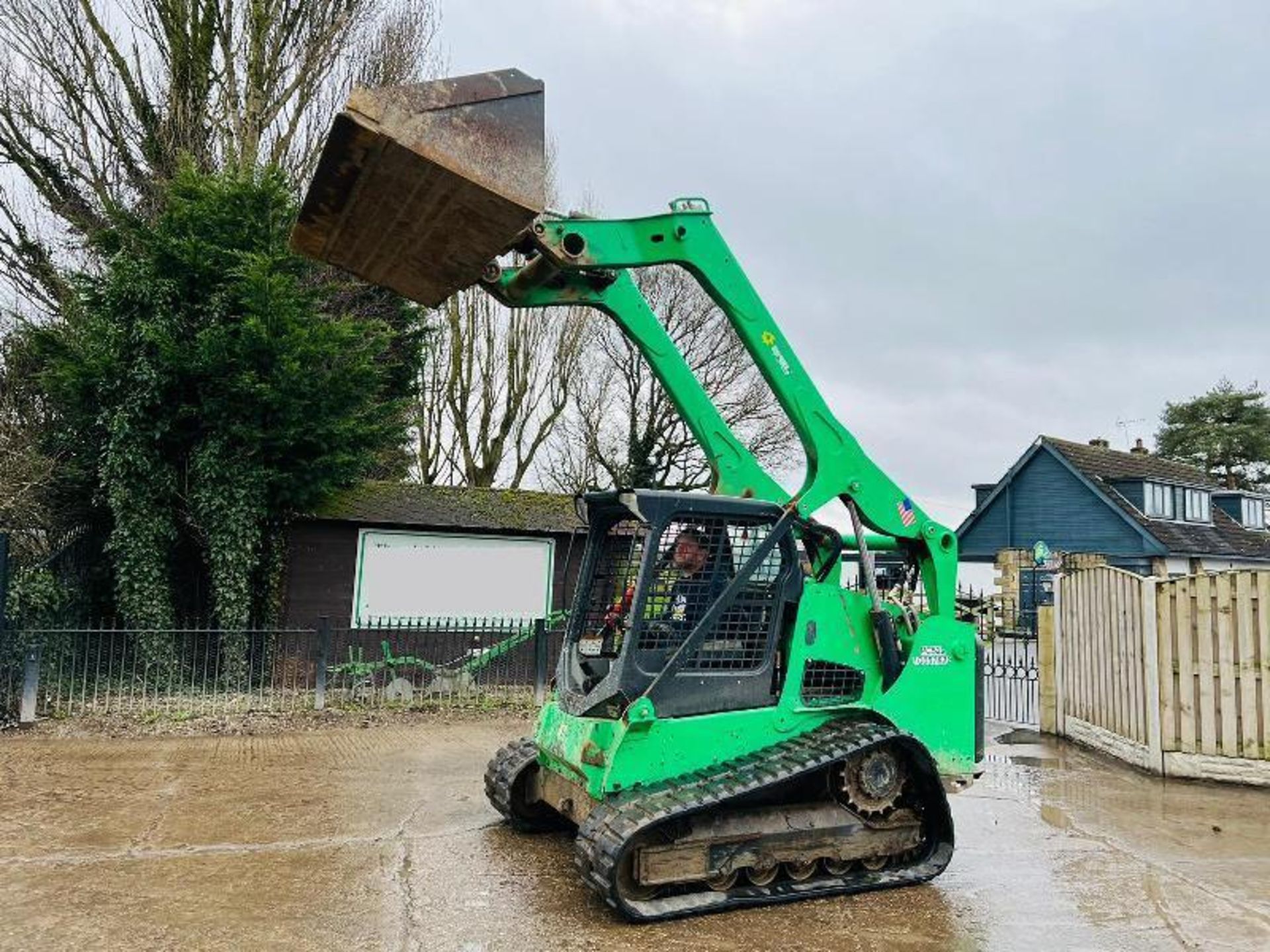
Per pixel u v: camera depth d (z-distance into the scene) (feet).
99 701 36.70
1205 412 162.40
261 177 45.03
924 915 17.02
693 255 18.65
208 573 44.62
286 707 37.93
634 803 16.37
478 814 23.31
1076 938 15.99
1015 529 115.03
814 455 19.83
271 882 17.97
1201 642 29.60
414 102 13.61
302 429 42.68
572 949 15.05
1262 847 21.84
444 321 82.79
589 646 19.99
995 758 33.22
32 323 44.96
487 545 48.19
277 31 59.26
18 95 53.11
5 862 18.76
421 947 14.97
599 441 94.99
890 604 21.36
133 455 40.27
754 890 17.44
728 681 18.15
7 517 41.91
